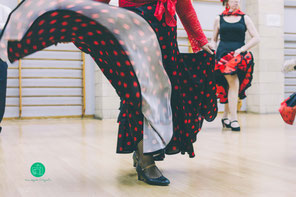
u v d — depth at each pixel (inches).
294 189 51.4
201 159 75.6
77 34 52.1
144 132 52.9
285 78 255.0
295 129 136.5
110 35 51.3
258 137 113.1
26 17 46.5
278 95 242.5
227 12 137.4
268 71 240.4
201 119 62.8
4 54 46.8
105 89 210.8
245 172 63.1
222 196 47.7
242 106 252.1
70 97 221.0
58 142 107.2
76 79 222.8
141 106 51.9
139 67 52.0
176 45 57.7
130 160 75.7
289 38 257.9
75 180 58.1
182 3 58.8
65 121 196.9
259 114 234.4
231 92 133.0
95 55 55.6
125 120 59.3
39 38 48.7
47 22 47.8
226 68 129.4
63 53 219.3
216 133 125.5
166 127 54.4
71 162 74.0
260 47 238.4
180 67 59.1
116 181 56.9
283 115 76.3
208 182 55.7
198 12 243.4
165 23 55.0
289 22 258.2
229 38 133.6
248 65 131.8
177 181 56.6
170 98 55.7
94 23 50.4
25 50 48.3
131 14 51.8
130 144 59.3
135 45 52.1
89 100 225.6
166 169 65.9
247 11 247.6
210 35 246.5
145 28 52.7
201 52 60.5
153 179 54.2
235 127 132.5
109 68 55.3
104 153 85.2
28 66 212.1
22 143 105.7
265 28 239.1
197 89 59.8
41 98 214.8
